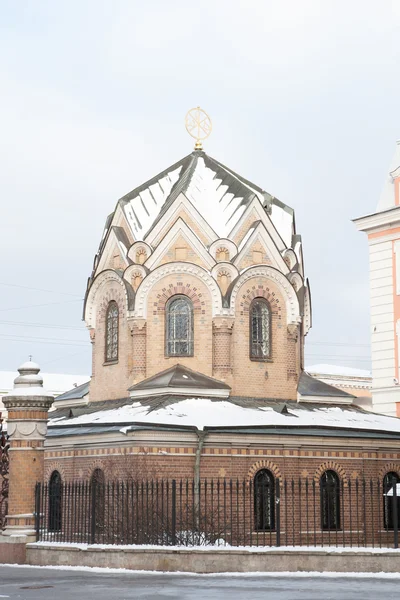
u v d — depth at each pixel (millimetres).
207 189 45594
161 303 43188
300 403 44062
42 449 31094
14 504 30453
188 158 47688
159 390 41438
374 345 48719
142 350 42938
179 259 43562
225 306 42531
